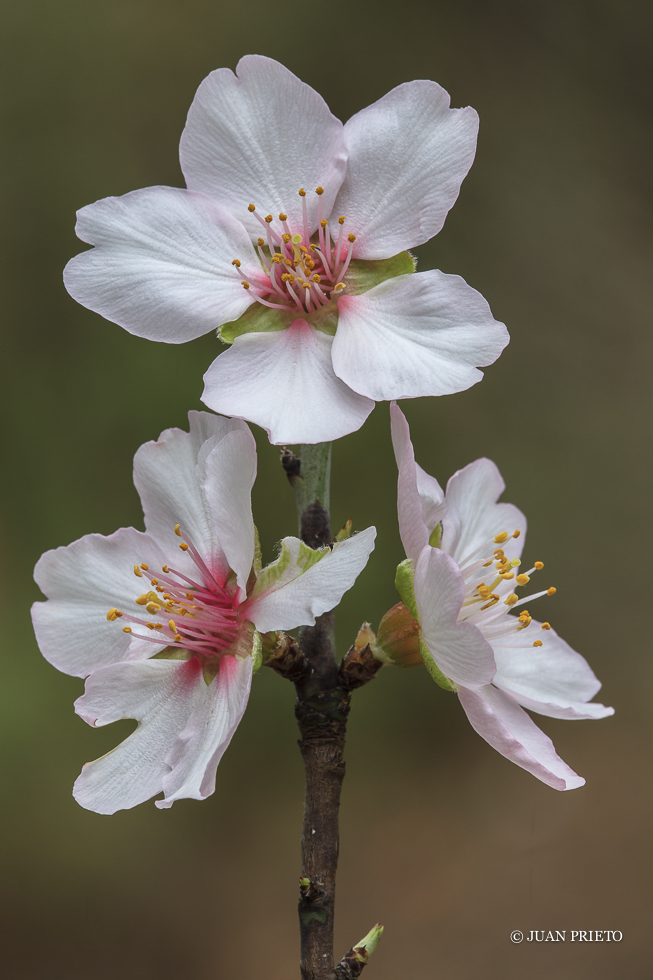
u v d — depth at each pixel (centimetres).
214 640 31
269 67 32
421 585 31
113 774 31
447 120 31
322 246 31
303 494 32
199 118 32
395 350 31
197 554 32
